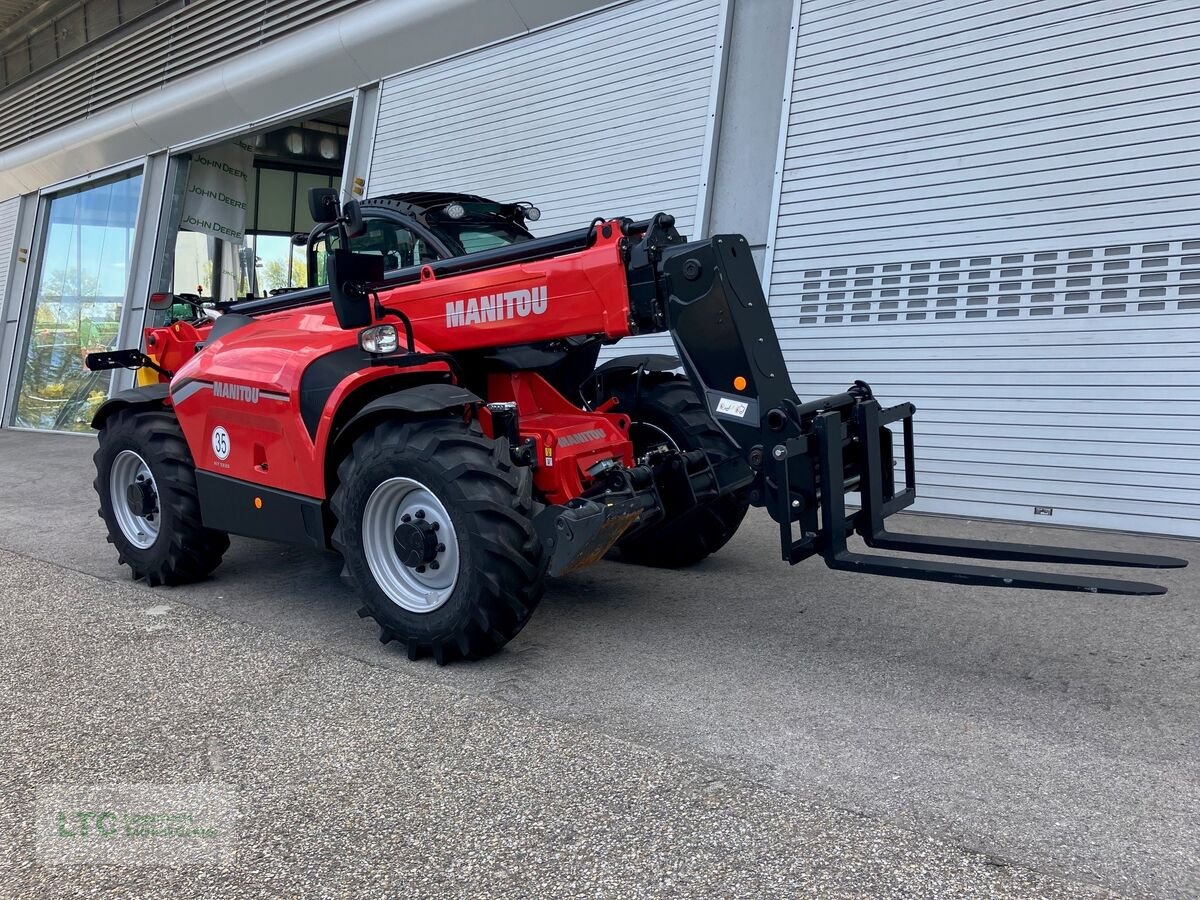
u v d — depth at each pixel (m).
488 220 4.51
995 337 5.68
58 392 14.20
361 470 3.45
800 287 6.49
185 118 11.77
